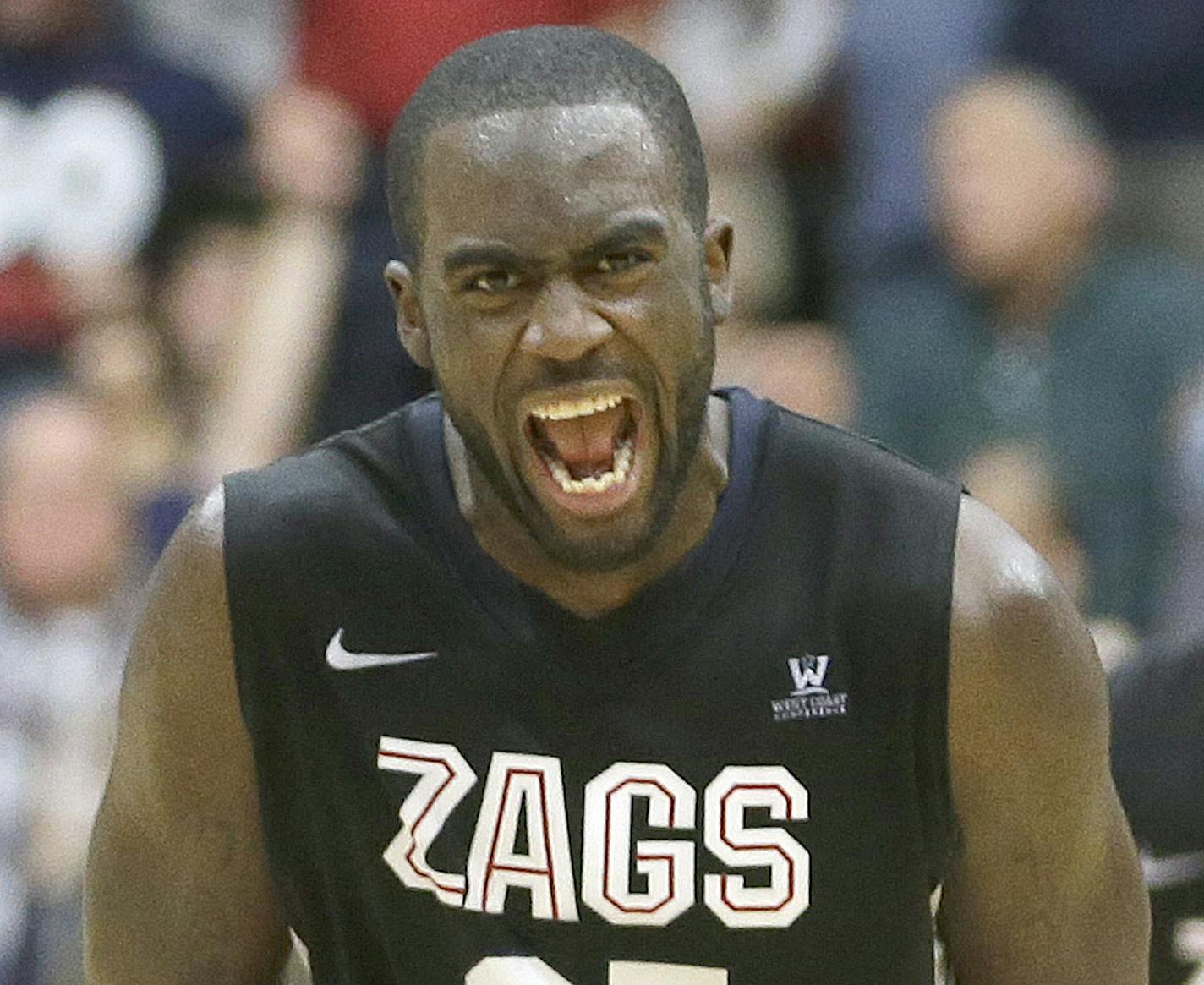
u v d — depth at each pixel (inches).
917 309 741.9
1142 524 705.0
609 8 786.8
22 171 799.1
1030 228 716.7
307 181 773.3
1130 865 346.3
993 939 345.4
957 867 341.1
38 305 791.7
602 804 328.8
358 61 781.3
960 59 776.9
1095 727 331.3
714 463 328.2
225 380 771.4
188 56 821.2
